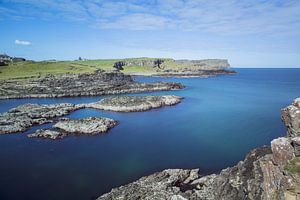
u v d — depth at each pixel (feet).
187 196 110.73
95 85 527.40
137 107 332.39
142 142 205.16
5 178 147.23
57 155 180.45
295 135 90.63
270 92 504.43
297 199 65.16
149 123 265.13
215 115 297.33
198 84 642.22
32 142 209.36
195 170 144.97
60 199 124.36
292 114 93.20
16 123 256.93
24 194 129.70
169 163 163.43
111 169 156.15
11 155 181.78
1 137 223.30
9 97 444.55
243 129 237.66
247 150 183.83
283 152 78.84
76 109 341.00
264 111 318.04
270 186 76.79
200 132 230.07
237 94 472.03
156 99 375.66
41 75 594.65
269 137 213.05
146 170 154.10
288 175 71.20
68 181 142.00
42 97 453.17
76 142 207.92
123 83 566.77
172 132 231.71
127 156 176.24
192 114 304.30
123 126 254.88
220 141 204.44
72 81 548.31
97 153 183.01
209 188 116.88
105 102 364.38
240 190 94.38
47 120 278.05
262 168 85.81
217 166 157.48
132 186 126.41
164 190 118.52
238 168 106.63
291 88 578.25
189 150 185.37
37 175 150.20
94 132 231.30
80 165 162.61
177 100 387.75
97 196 125.90
